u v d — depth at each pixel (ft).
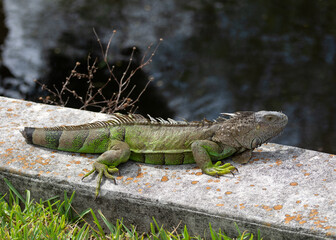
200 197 15.89
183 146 17.52
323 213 14.89
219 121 17.87
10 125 20.12
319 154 17.95
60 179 16.84
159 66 38.24
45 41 40.83
